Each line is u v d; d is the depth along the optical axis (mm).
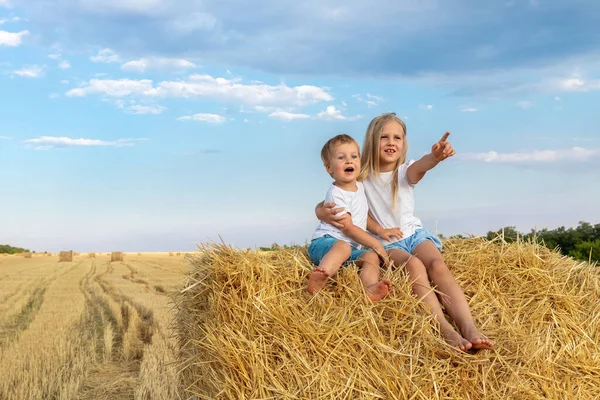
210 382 3850
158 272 29938
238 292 3996
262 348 3662
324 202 4953
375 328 3777
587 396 3787
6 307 15898
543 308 4289
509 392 3580
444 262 4406
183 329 4793
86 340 10953
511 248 4879
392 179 5016
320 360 3590
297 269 4309
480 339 3707
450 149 4570
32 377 7957
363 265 4336
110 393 7508
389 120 5074
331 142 4871
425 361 3617
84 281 24188
